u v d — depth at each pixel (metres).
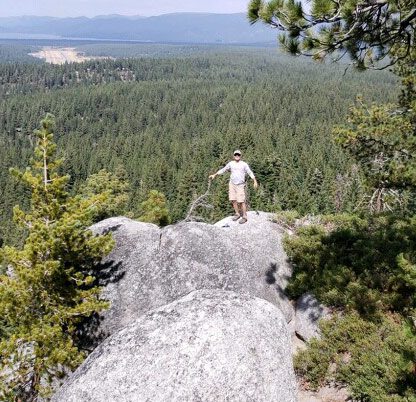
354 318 8.52
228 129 128.50
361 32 6.92
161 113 189.75
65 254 10.27
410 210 16.56
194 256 10.77
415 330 5.18
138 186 89.31
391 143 14.12
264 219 13.41
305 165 88.31
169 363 5.80
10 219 76.19
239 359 5.91
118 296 10.38
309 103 167.38
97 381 5.81
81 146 139.75
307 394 7.75
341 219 13.34
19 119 177.62
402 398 6.18
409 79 13.67
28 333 9.49
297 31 6.86
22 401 9.73
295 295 10.58
